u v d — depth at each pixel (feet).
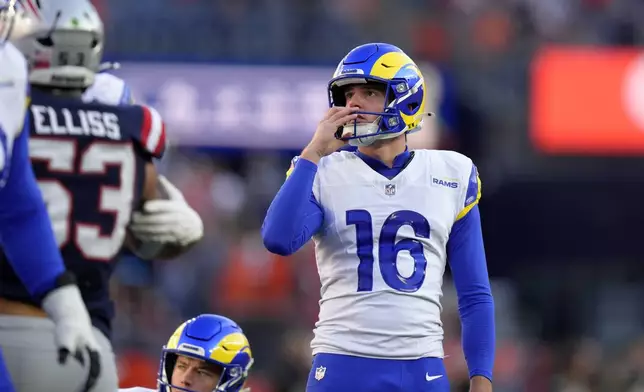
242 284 157.58
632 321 169.48
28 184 47.65
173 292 154.10
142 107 56.29
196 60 164.45
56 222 52.85
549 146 167.32
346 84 56.75
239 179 172.35
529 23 177.27
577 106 167.94
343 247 55.83
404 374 54.90
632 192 162.71
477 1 178.70
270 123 163.32
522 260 161.17
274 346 154.51
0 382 45.47
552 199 161.99
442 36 175.01
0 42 47.67
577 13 180.24
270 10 171.42
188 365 64.08
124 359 142.31
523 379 158.92
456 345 143.33
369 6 176.35
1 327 50.24
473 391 56.65
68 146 53.67
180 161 168.45
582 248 161.58
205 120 162.40
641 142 167.63
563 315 167.73
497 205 162.30
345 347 54.95
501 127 167.94
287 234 54.24
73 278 48.19
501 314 161.48
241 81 163.94
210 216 165.48
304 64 165.78
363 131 55.88
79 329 47.24
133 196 55.01
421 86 57.21
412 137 163.43
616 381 154.71
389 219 55.88
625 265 165.89
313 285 159.02
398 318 54.95
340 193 56.13
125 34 166.20
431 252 56.44
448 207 57.00
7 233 47.60
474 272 57.77
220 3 171.12
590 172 165.27
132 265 150.82
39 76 54.65
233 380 64.23
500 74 170.40
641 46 177.68
